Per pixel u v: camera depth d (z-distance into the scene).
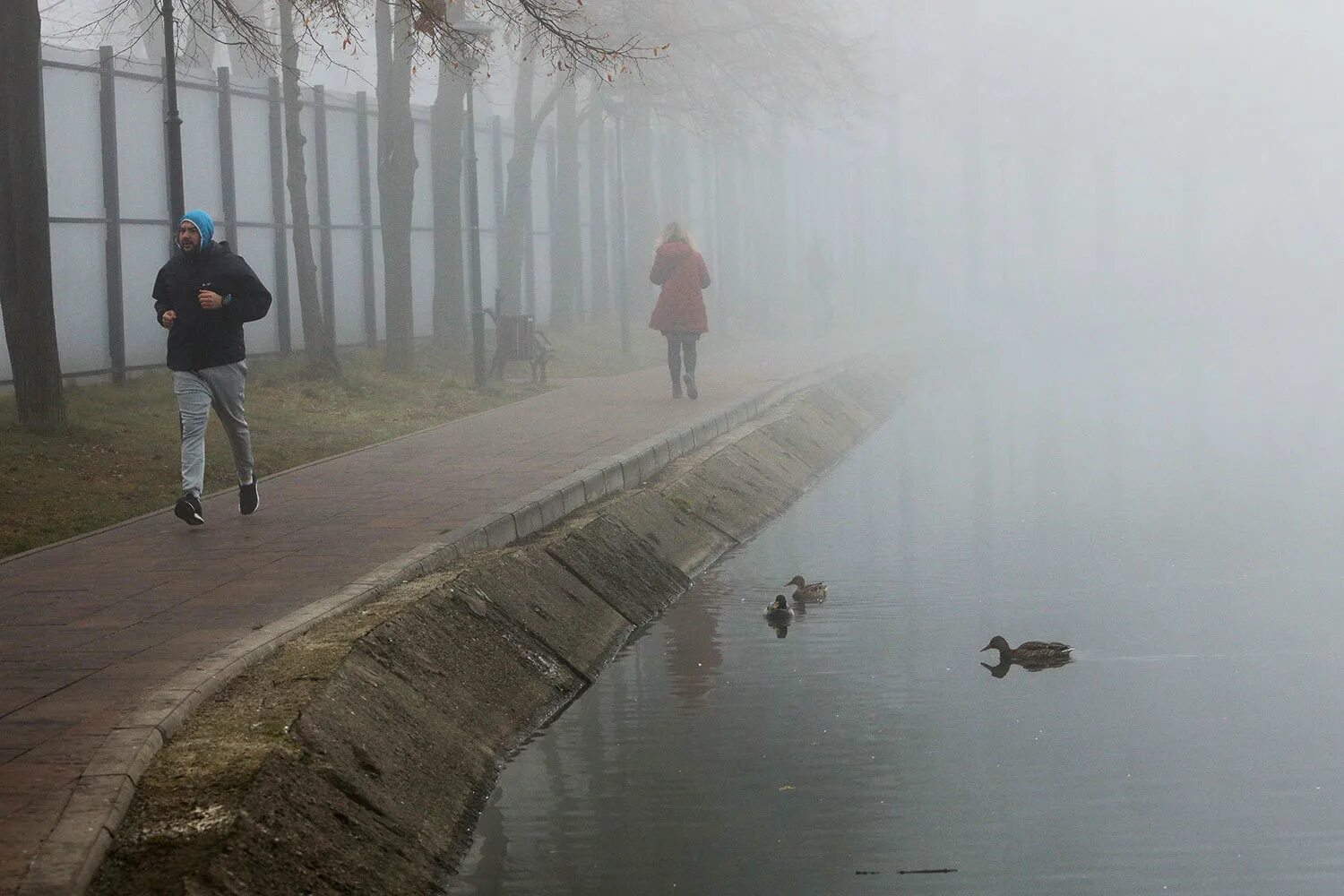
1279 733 9.28
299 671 7.94
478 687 9.38
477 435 19.14
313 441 18.53
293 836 6.31
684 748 9.07
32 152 17.02
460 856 7.29
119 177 22.69
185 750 6.80
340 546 11.55
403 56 25.94
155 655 8.37
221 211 25.48
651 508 15.31
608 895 6.79
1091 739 9.16
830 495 20.28
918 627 12.34
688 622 12.76
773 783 8.37
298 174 23.48
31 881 5.38
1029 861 7.18
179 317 12.52
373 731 7.71
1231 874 6.98
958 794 8.17
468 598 10.27
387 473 15.65
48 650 8.56
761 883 6.93
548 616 11.20
